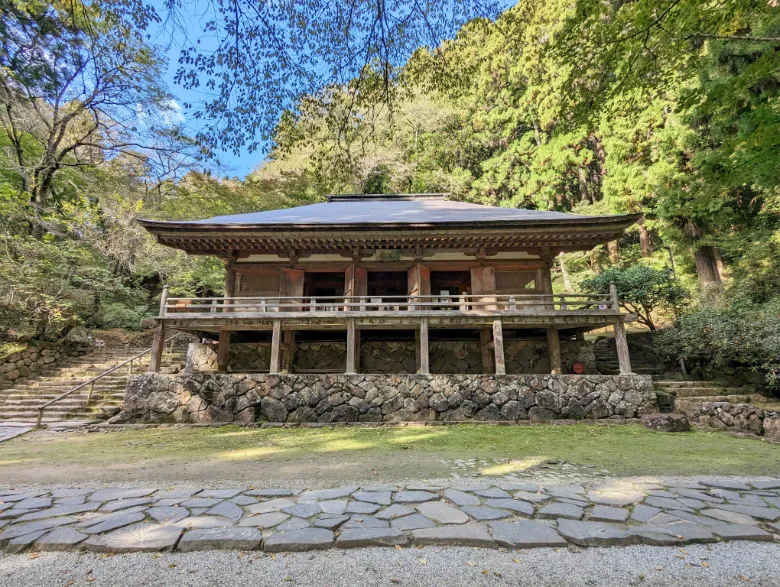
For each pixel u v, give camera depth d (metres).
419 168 25.62
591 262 21.45
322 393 8.80
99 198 15.98
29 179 14.19
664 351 11.29
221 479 4.56
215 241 10.49
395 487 4.13
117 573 2.47
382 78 6.50
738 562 2.60
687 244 14.84
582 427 7.98
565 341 11.27
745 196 14.68
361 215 11.79
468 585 2.34
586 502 3.62
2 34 6.79
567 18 6.82
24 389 11.12
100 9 5.59
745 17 7.19
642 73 7.17
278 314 9.33
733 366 10.12
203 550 2.77
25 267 11.94
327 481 4.43
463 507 3.49
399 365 11.48
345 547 2.79
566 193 24.50
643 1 5.93
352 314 9.30
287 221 10.44
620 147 16.77
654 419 7.79
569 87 7.49
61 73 8.11
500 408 8.66
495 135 25.05
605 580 2.39
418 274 11.33
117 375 12.23
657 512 3.38
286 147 7.41
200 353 11.49
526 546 2.79
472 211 12.59
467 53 7.01
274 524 3.11
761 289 11.24
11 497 3.83
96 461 5.56
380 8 5.16
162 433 7.74
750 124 7.99
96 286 14.80
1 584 2.36
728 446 6.29
